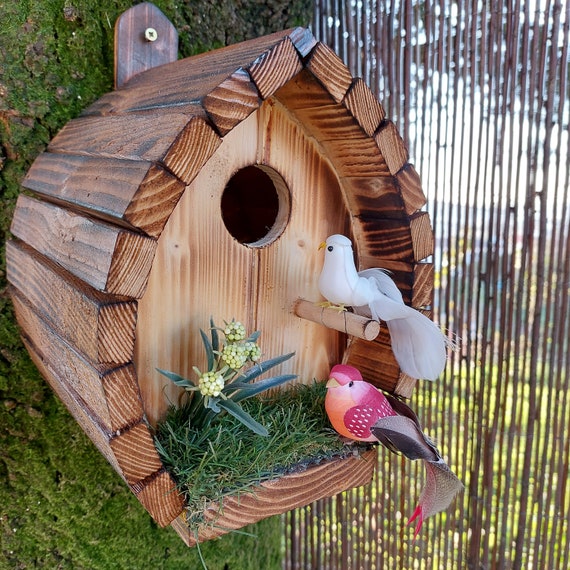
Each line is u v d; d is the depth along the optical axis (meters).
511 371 1.24
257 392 0.78
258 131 0.81
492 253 1.20
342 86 0.72
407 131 1.23
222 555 1.39
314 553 1.57
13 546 1.10
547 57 1.10
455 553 1.38
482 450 1.30
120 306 0.60
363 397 0.81
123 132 0.73
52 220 0.81
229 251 0.81
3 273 1.06
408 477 1.41
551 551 1.28
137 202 0.58
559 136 1.12
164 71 0.93
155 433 0.76
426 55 1.19
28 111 1.01
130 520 1.21
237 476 0.73
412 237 0.85
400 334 0.88
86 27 1.04
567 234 1.14
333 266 0.82
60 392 0.88
